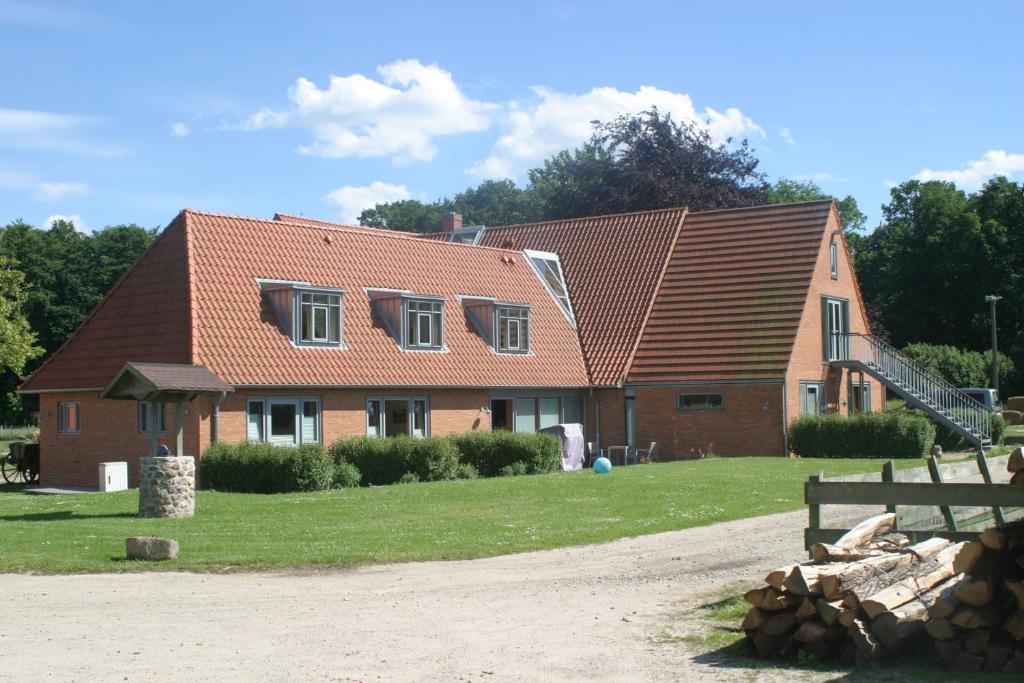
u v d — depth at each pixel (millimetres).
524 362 41406
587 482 27328
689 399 41875
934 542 10898
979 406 41312
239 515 21516
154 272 34156
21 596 13648
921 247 76125
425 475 30562
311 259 36969
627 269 46656
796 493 24344
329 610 12562
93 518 21469
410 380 36188
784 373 39969
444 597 13273
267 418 32219
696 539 17594
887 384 43281
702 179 65938
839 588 9594
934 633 9344
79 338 34906
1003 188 76625
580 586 13828
